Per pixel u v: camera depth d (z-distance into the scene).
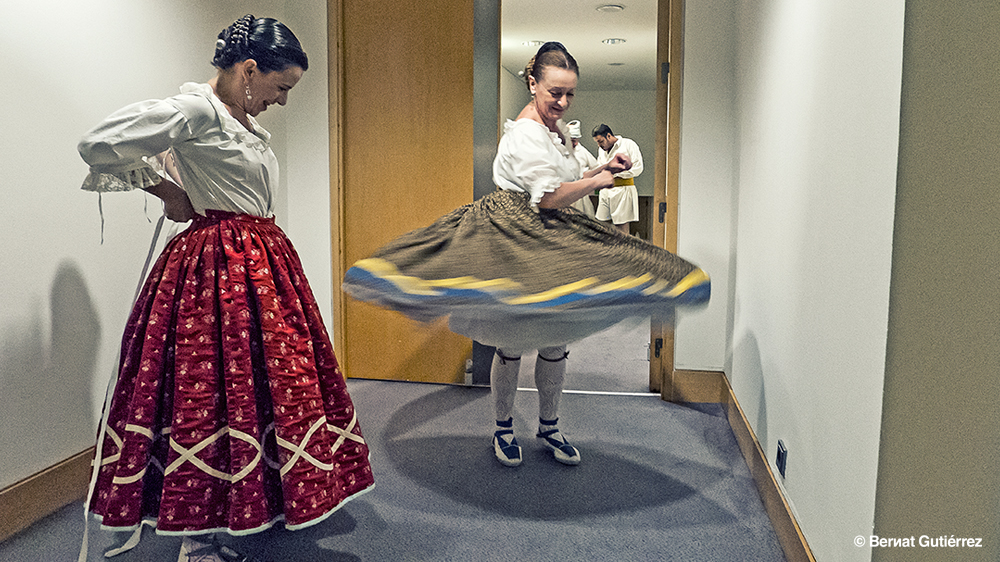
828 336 1.61
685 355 3.38
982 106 1.15
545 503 2.28
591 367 4.03
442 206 3.54
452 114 3.49
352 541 2.02
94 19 2.27
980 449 1.21
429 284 1.76
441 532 2.08
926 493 1.24
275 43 1.81
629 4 5.02
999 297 1.17
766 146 2.40
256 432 1.74
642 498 2.31
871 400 1.30
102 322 2.36
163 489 1.71
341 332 3.66
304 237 3.61
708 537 2.04
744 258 2.82
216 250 1.78
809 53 1.82
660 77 3.28
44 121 2.09
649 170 7.55
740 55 2.98
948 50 1.14
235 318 1.74
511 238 2.09
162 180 1.78
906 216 1.18
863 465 1.34
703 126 3.22
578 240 2.09
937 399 1.21
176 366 1.71
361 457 1.99
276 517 1.81
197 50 2.84
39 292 2.09
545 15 5.30
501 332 1.90
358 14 3.51
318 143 3.54
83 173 2.26
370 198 3.59
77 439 2.26
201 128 1.73
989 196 1.16
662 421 3.10
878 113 1.28
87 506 1.75
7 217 1.97
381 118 3.54
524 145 2.21
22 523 2.03
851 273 1.44
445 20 3.45
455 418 3.13
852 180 1.44
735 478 2.47
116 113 1.63
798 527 1.84
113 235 2.41
